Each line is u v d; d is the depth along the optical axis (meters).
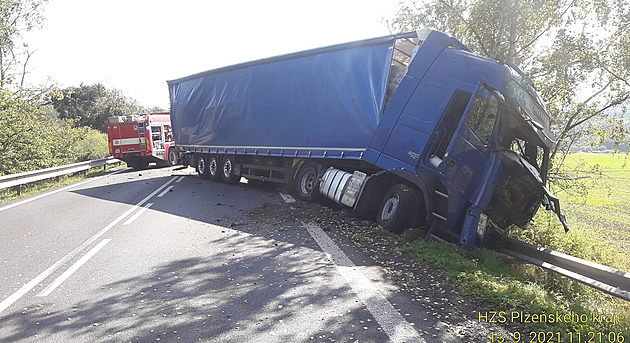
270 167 14.68
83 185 18.39
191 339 4.16
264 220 9.96
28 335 4.32
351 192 10.30
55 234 8.90
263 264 6.59
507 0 12.27
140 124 27.45
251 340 4.12
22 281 5.98
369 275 6.01
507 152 7.99
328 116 11.54
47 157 20.47
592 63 12.20
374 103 10.13
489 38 13.19
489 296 5.16
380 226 9.07
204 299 5.20
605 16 11.72
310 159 12.69
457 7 13.92
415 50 9.46
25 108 20.84
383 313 4.70
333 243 7.83
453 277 5.90
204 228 9.27
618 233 14.09
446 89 8.41
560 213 7.94
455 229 8.11
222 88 16.77
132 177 21.52
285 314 4.71
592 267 6.28
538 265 7.31
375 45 10.31
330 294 5.28
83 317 4.73
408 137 8.80
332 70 11.42
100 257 7.11
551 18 12.74
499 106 7.87
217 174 18.27
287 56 12.87
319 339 4.12
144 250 7.51
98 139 34.53
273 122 13.80
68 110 52.62
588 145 13.18
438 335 4.20
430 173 8.31
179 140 21.25
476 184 7.77
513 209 8.25
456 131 7.78
